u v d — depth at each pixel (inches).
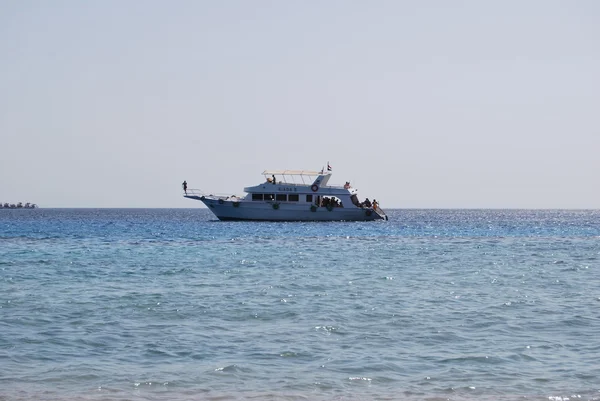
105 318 971.3
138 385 645.9
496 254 2160.4
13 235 3238.2
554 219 7303.2
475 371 694.5
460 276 1514.5
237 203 4163.4
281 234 3270.2
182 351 775.7
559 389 634.2
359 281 1414.9
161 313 1013.2
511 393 622.5
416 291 1259.8
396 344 812.6
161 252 2178.9
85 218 7081.7
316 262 1854.1
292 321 954.1
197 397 611.8
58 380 660.1
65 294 1200.2
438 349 788.0
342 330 892.0
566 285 1357.0
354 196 4301.2
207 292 1236.5
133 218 7106.3
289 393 623.8
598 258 2007.9
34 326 912.9
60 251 2206.0
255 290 1266.0
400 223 5142.7
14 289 1267.2
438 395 617.6
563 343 817.5
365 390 633.0
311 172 4212.6
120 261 1849.2
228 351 776.3
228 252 2188.7
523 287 1323.8
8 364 716.7
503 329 900.6
